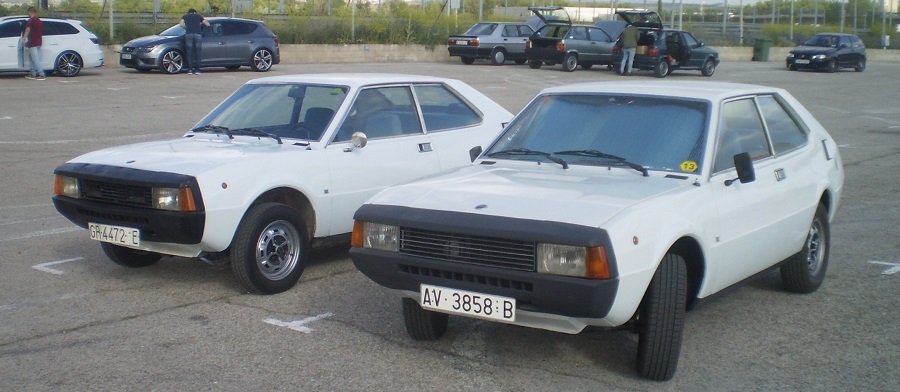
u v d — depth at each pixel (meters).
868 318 5.79
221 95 18.70
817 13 59.94
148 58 22.70
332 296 6.26
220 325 5.60
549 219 4.34
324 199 6.52
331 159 6.59
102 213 6.13
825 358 5.05
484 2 50.62
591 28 30.53
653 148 5.26
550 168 5.35
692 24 52.06
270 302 6.10
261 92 7.39
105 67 25.34
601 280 4.15
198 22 23.12
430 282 4.60
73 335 5.39
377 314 5.85
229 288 6.44
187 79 21.83
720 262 4.95
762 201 5.38
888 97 23.64
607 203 4.50
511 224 4.34
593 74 29.16
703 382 4.69
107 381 4.67
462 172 5.39
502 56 31.72
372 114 7.07
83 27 22.42
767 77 30.41
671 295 4.50
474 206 4.57
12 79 21.02
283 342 5.29
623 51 28.88
